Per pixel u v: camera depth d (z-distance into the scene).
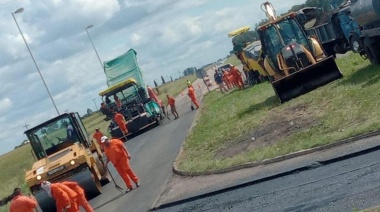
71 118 26.14
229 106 35.94
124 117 44.97
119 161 22.31
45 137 25.97
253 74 43.34
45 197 23.03
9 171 52.12
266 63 28.94
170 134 35.75
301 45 27.34
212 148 23.67
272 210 13.24
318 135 17.69
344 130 16.83
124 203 20.52
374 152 14.41
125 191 22.66
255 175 16.77
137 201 20.02
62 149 25.88
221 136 25.41
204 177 19.48
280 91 26.23
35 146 25.91
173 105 45.09
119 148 22.34
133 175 22.47
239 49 45.69
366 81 21.98
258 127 23.55
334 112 19.62
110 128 45.06
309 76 26.03
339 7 30.64
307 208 12.46
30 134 25.95
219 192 16.75
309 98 24.02
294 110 23.28
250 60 41.88
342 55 36.62
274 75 28.81
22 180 40.81
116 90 45.84
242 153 20.11
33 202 17.69
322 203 12.40
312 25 35.84
